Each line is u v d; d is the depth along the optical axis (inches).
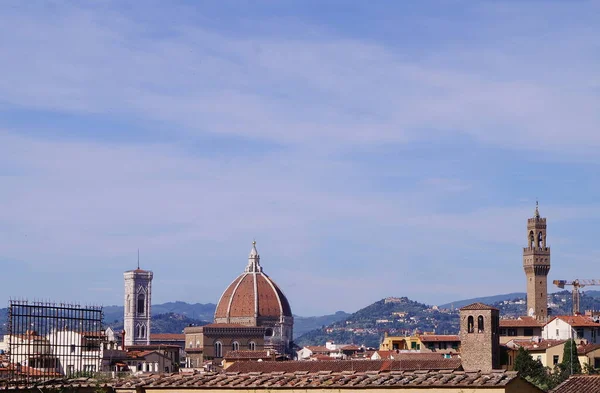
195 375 2746.1
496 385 2292.1
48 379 2778.1
